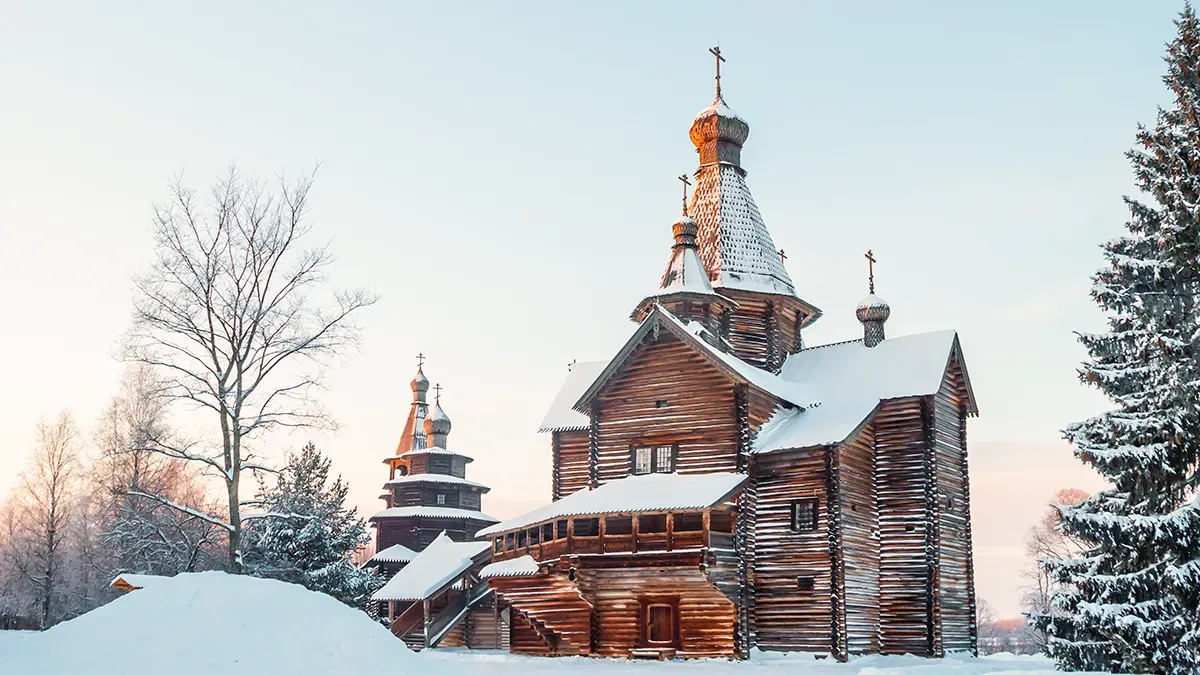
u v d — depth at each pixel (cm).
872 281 4947
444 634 5034
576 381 5131
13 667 1862
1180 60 3102
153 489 6253
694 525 4081
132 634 2000
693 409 4278
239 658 1980
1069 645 2816
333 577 5294
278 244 4222
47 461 6550
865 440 4353
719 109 5191
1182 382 2836
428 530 7400
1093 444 2933
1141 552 2831
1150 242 3039
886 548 4303
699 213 5081
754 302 4897
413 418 8112
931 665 3650
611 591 4050
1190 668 2609
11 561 7306
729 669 3488
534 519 4303
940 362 4441
